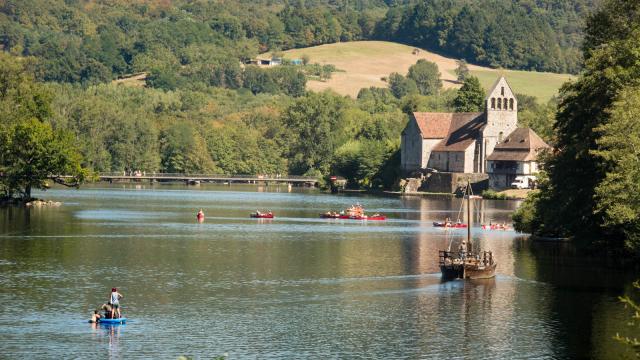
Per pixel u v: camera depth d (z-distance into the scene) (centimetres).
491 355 14700
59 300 17900
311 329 16100
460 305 17838
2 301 17688
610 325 16338
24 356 14375
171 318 16725
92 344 15038
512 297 18438
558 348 15050
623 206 19462
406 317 16925
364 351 14862
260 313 17162
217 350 14850
